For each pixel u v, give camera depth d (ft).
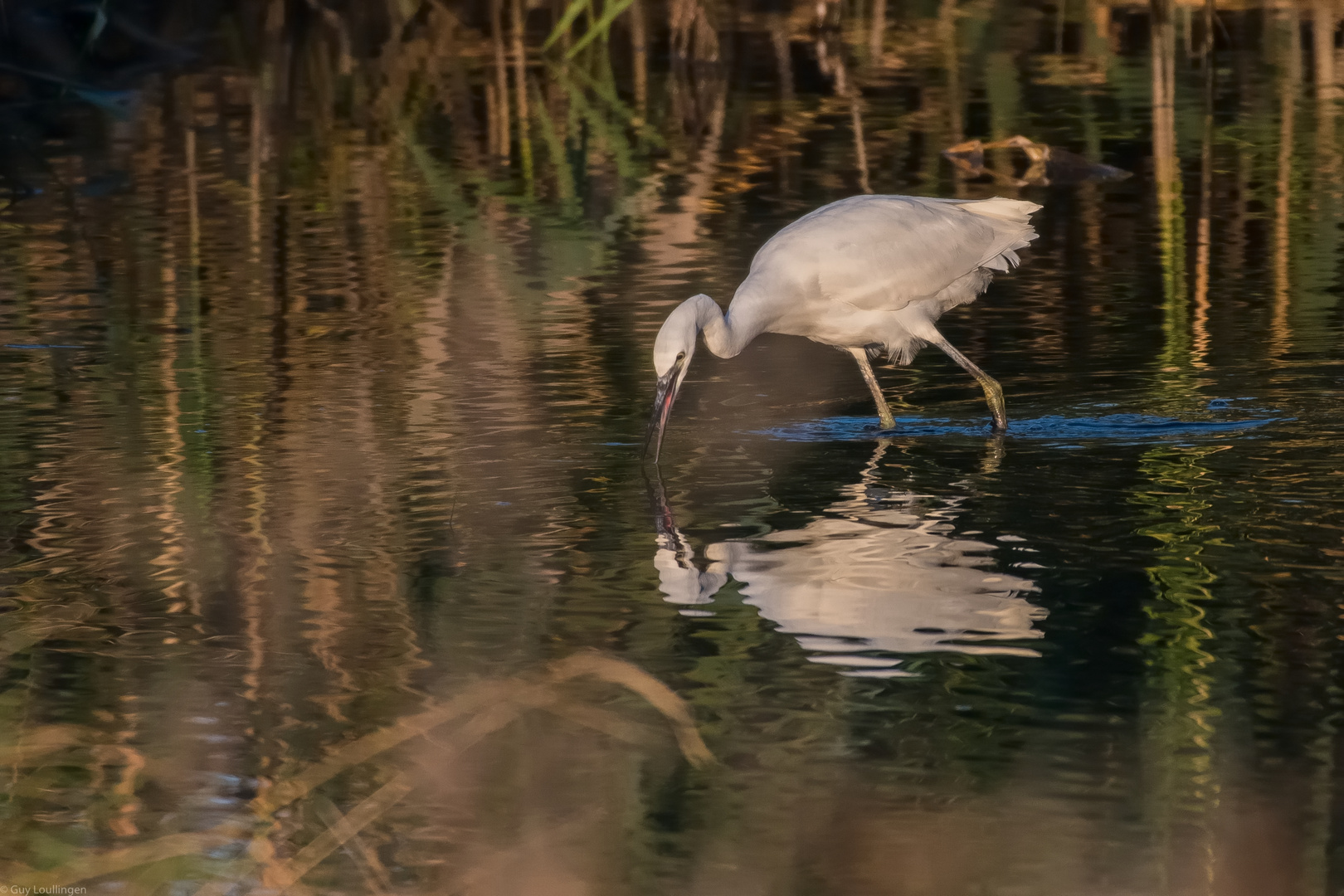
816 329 43.11
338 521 33.86
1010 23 107.55
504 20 112.88
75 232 64.18
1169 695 24.52
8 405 42.96
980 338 48.85
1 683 26.14
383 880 20.16
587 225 63.67
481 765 23.31
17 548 32.50
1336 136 74.28
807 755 23.00
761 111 85.25
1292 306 50.24
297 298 54.49
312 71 99.50
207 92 93.61
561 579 30.12
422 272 57.47
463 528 33.27
